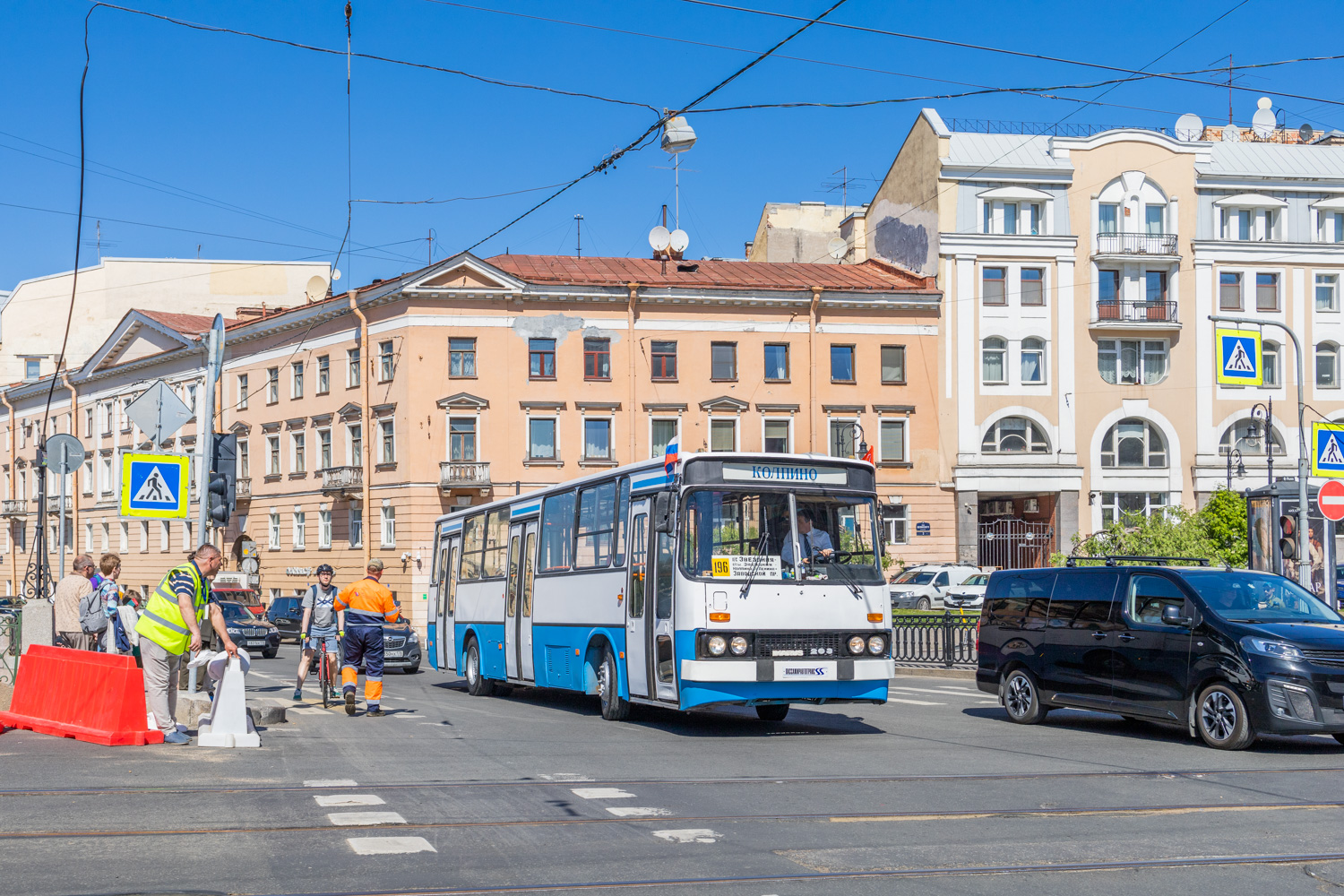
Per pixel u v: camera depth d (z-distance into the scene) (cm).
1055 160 5362
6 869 742
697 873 753
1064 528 5256
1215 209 5450
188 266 7262
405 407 4919
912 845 833
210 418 1759
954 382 5288
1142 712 1453
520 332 4988
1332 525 2209
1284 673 1302
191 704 1498
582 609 1750
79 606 1838
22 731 1402
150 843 816
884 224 5819
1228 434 5412
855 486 1533
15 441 7531
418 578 4847
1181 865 783
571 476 5003
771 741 1439
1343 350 5441
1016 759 1267
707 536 1455
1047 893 713
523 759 1257
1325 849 828
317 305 5338
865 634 1490
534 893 704
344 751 1299
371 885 716
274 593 5628
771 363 5191
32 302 7525
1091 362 5334
